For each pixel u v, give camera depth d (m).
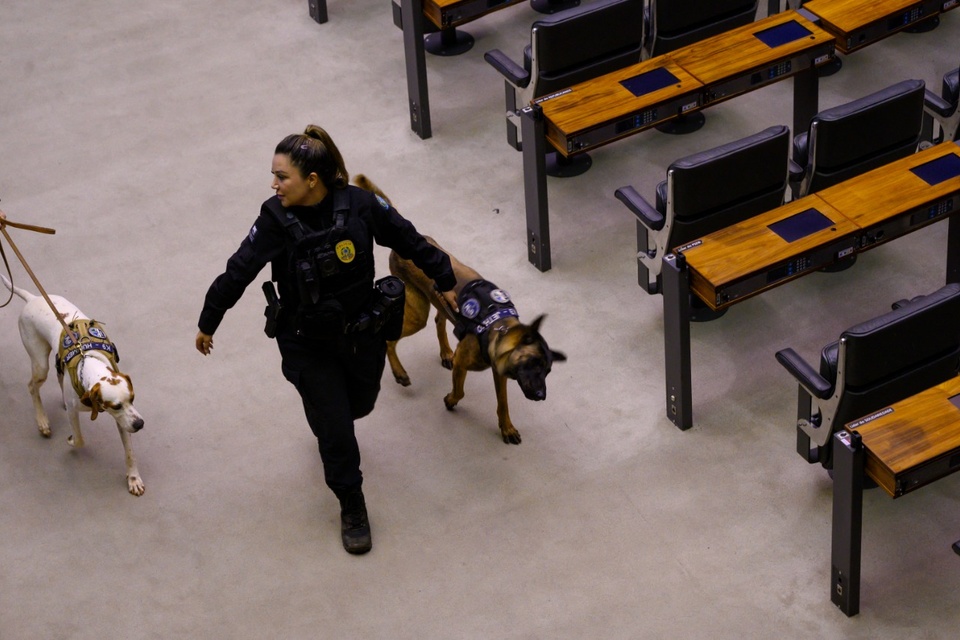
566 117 7.56
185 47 10.69
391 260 7.21
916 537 6.59
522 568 6.54
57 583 6.58
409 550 6.66
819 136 7.33
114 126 9.84
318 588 6.51
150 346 7.92
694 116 9.57
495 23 10.70
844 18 8.30
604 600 6.36
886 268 8.27
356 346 6.21
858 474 5.74
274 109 9.91
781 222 6.87
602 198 8.95
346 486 6.50
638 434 7.23
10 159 9.55
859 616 6.23
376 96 9.99
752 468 6.99
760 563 6.50
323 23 10.84
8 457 7.24
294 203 5.80
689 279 6.73
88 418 7.45
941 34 10.27
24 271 8.51
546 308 8.08
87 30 10.97
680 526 6.70
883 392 6.36
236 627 6.34
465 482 7.01
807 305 8.04
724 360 7.69
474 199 8.96
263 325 8.04
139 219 8.93
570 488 6.94
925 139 8.33
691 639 6.16
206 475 7.11
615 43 8.34
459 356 6.93
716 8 8.78
